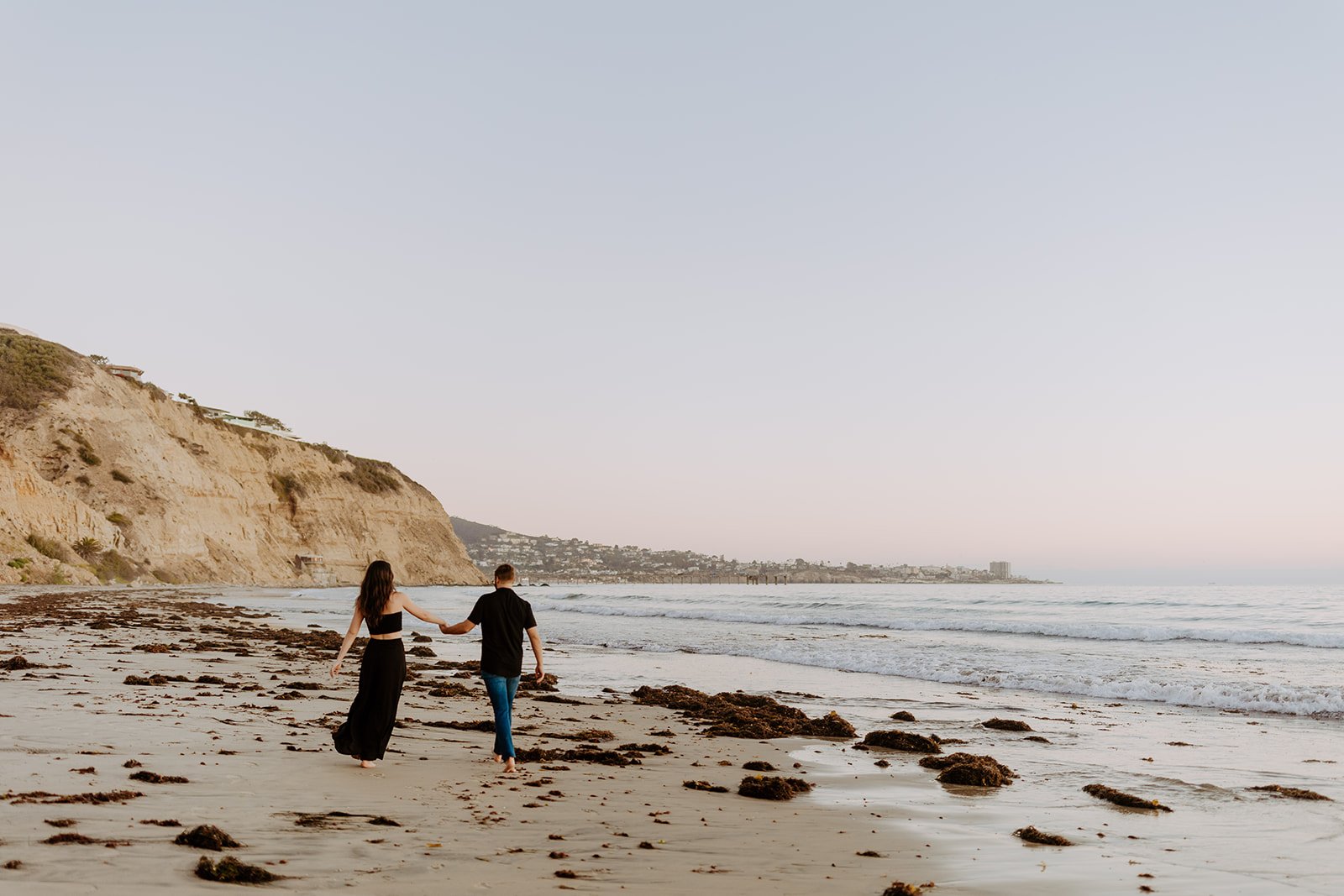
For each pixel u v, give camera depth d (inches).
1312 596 2721.5
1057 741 466.6
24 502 2438.5
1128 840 267.0
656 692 609.6
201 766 287.7
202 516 3368.6
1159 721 541.0
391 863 193.0
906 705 610.9
